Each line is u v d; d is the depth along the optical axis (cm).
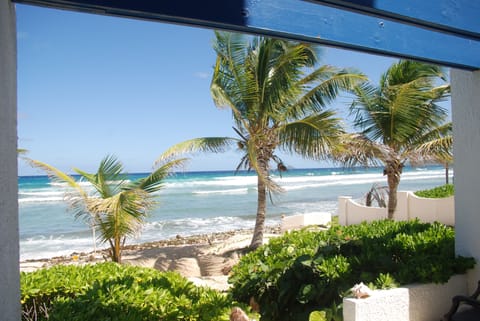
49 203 3394
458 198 427
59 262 1298
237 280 496
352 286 391
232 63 1134
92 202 890
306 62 1188
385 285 368
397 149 1135
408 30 317
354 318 329
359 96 1138
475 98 405
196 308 319
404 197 1338
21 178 5891
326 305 403
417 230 550
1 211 163
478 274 399
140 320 294
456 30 278
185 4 220
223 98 1096
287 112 1185
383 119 1109
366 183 5466
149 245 1630
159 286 365
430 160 1134
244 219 2503
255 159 1104
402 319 354
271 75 1148
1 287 162
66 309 305
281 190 1168
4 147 167
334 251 473
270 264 478
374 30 297
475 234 408
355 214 1474
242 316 320
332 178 6500
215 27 239
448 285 392
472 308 364
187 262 1121
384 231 563
